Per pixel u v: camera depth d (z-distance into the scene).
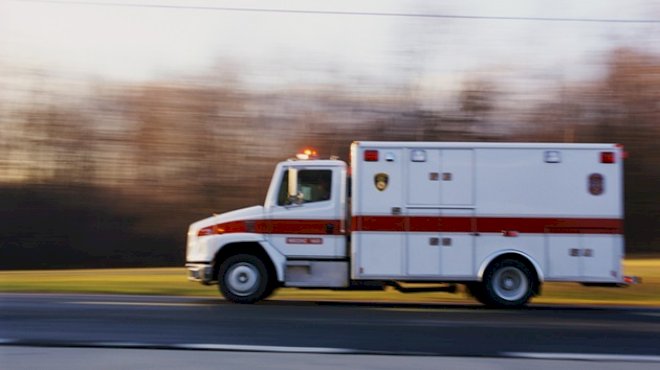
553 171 12.84
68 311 11.42
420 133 28.67
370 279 12.92
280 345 8.70
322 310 12.21
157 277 19.00
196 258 13.36
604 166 12.85
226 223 13.25
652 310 12.99
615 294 15.95
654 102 29.42
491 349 8.66
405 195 12.90
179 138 33.06
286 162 13.41
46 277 19.22
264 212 13.27
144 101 33.59
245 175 32.16
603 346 8.95
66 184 34.66
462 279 12.81
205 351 8.29
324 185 13.32
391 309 12.62
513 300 12.80
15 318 10.62
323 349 8.48
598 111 29.19
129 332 9.47
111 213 34.44
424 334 9.65
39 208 35.03
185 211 33.28
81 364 7.57
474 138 28.52
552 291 16.14
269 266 13.29
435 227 12.84
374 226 12.90
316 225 13.21
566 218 12.81
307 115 30.28
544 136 28.64
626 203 29.80
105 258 34.16
